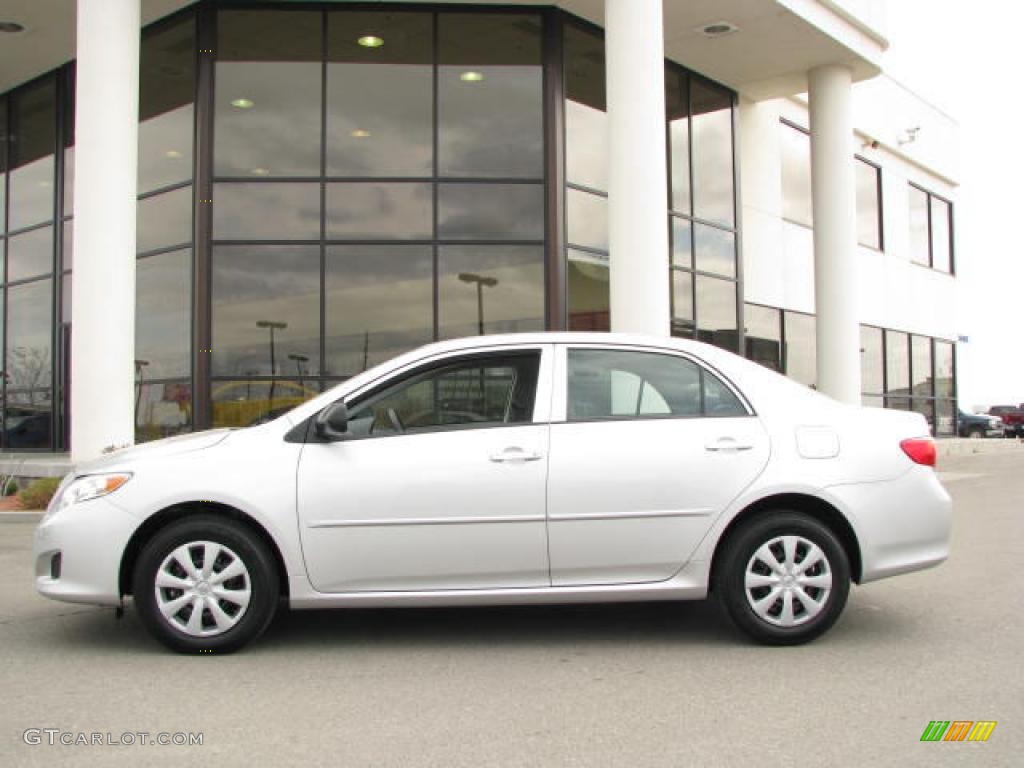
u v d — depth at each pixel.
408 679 4.54
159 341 14.17
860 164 23.64
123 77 11.88
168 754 3.57
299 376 13.65
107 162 11.70
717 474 5.04
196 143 13.87
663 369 5.29
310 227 13.84
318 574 4.90
